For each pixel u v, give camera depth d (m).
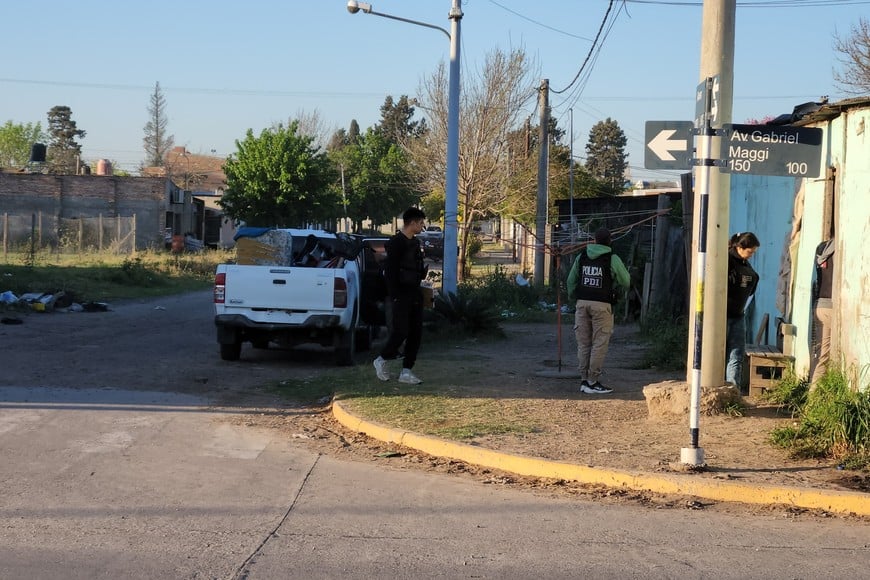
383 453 8.10
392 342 11.09
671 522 6.15
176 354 14.06
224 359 13.59
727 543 5.71
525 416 9.26
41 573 4.92
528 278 31.61
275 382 11.85
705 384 9.08
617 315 20.12
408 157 48.47
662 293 17.38
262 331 13.16
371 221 82.00
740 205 12.13
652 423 8.91
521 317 20.75
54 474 7.02
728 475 6.99
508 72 39.47
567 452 7.73
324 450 8.20
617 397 10.41
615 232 21.78
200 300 25.81
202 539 5.58
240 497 6.57
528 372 12.29
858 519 6.29
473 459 7.78
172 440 8.33
